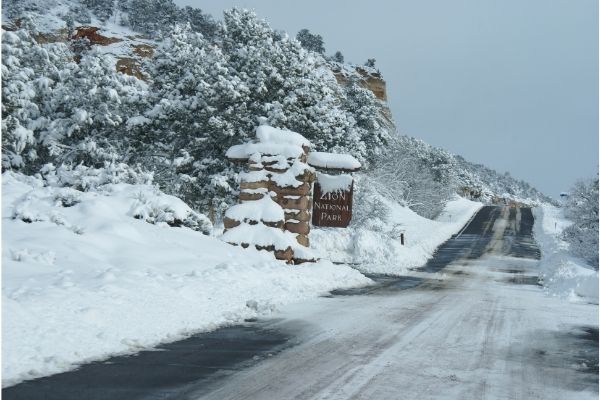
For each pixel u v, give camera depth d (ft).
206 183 87.51
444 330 30.58
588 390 19.61
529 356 24.82
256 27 98.84
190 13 257.96
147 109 87.92
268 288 40.91
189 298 31.71
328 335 27.71
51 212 42.19
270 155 61.67
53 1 242.37
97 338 22.52
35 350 19.88
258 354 23.04
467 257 106.63
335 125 108.17
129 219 48.57
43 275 29.73
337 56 328.70
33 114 72.64
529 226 198.90
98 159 73.97
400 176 212.23
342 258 88.53
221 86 82.48
